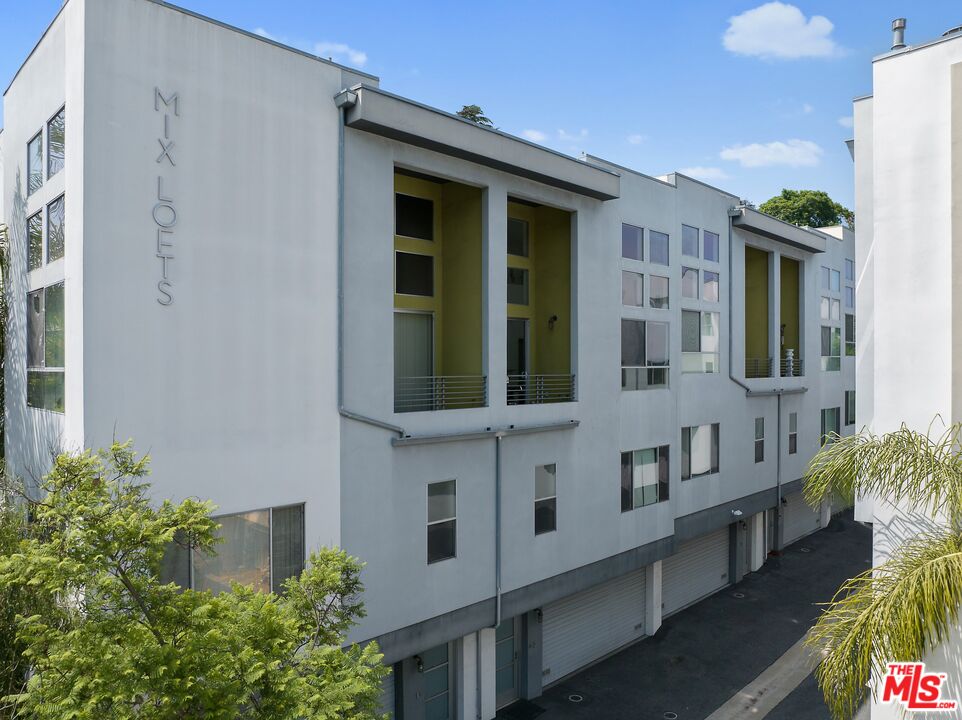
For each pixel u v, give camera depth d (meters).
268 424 11.05
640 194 18.78
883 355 10.48
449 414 13.62
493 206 14.58
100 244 9.46
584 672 17.80
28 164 12.66
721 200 22.31
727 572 24.33
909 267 10.27
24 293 13.05
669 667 18.00
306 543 11.45
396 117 12.24
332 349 11.84
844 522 33.03
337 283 11.91
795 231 25.53
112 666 5.70
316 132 11.74
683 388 20.47
